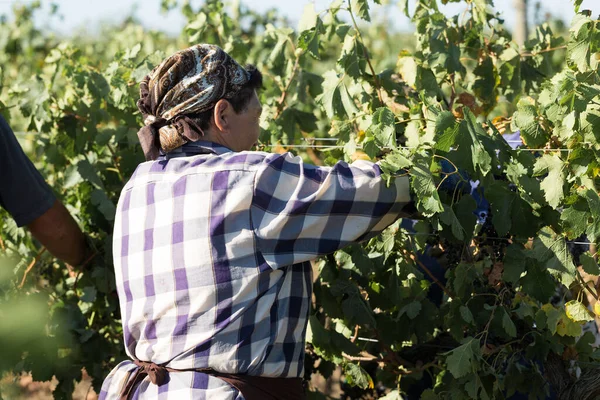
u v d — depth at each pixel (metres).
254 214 1.71
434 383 2.41
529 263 1.92
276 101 3.02
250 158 1.74
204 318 1.72
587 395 2.05
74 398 3.99
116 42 6.70
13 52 6.24
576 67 1.98
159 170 1.85
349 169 1.74
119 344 2.94
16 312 2.64
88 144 2.95
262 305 1.72
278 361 1.75
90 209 2.84
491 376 2.10
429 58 2.49
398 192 1.76
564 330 1.98
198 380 1.71
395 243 2.23
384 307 2.36
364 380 2.42
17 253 3.04
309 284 1.82
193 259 1.73
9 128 2.41
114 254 1.91
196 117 1.83
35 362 2.68
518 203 1.88
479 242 2.13
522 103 2.06
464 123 1.80
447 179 1.88
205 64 1.82
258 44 4.62
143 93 1.91
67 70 2.97
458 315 2.08
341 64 2.33
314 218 1.71
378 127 1.87
